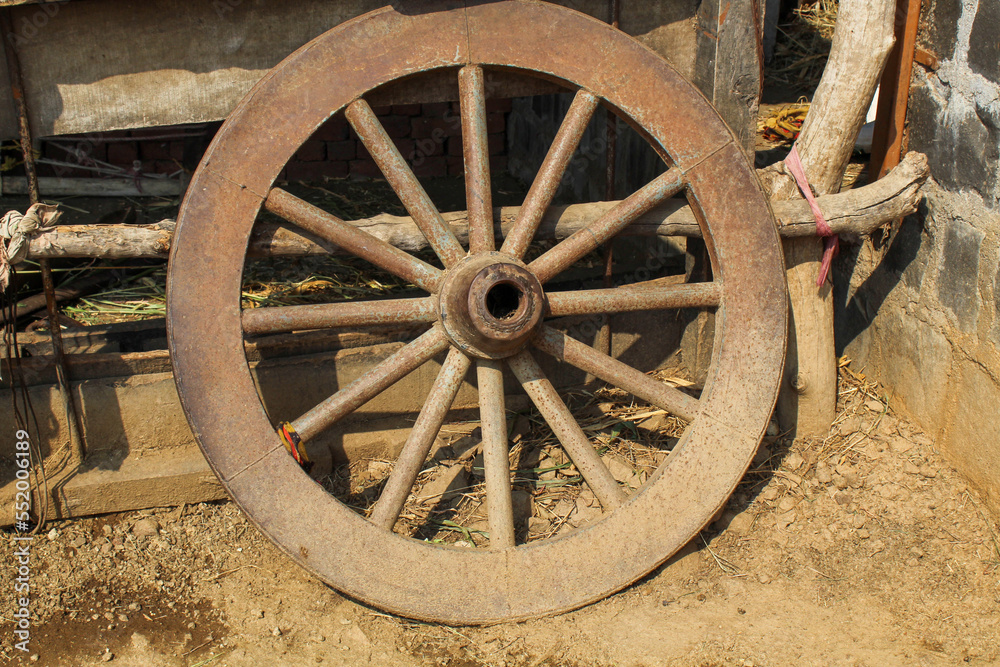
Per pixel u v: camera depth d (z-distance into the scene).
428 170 5.03
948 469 3.04
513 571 2.63
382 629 2.64
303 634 2.61
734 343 2.79
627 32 2.95
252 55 2.65
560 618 2.67
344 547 2.55
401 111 4.86
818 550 2.92
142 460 2.95
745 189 2.75
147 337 3.12
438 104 4.90
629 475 3.13
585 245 2.72
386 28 2.51
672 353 3.54
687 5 2.98
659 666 2.51
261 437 2.52
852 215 2.92
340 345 3.05
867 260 3.44
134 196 4.44
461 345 2.60
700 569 2.86
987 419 2.82
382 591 2.56
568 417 2.78
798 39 5.94
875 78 2.85
